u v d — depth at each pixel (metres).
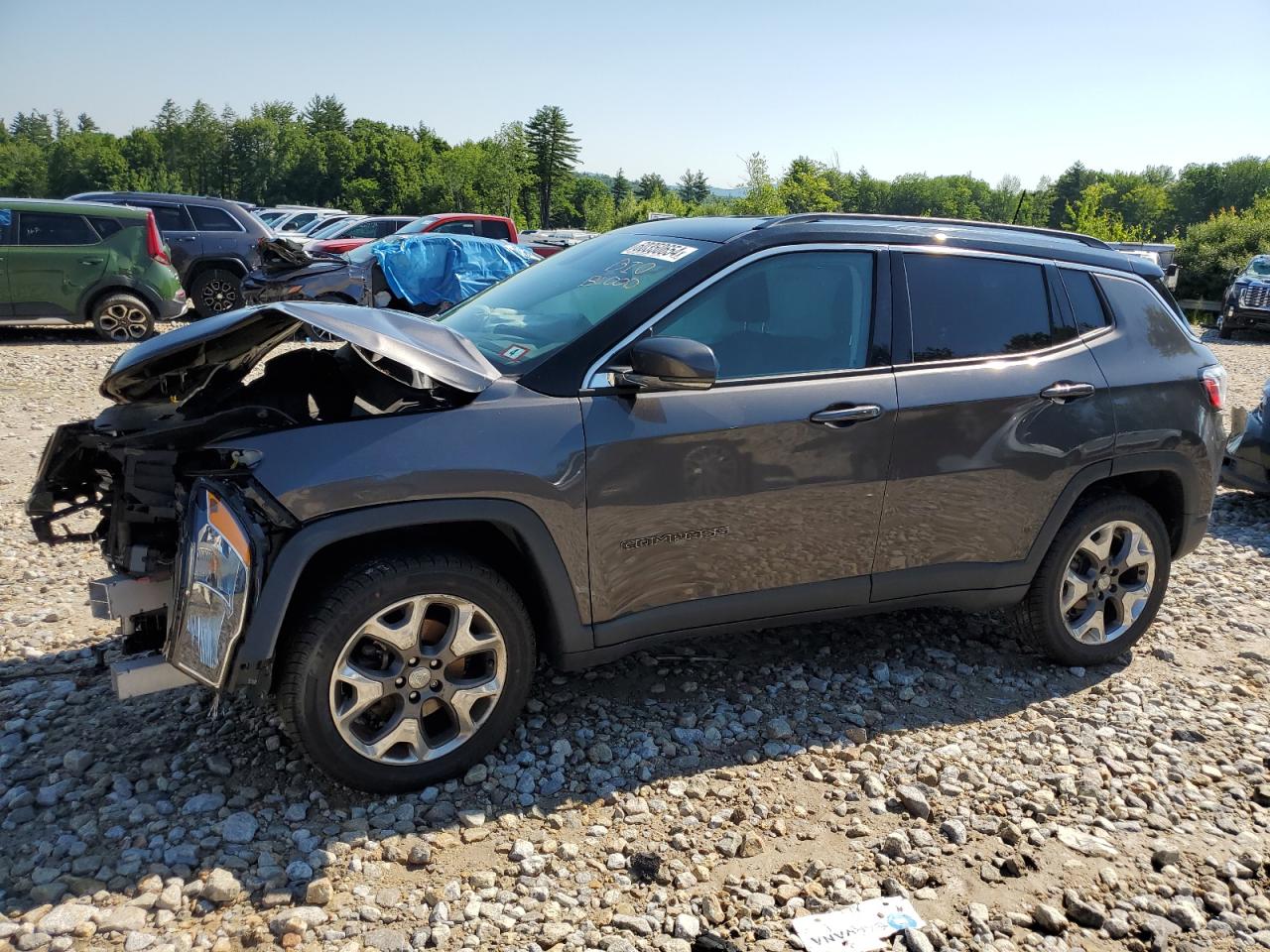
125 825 2.97
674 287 3.51
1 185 170.12
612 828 3.12
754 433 3.49
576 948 2.59
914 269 3.90
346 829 3.01
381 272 12.48
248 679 2.86
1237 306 21.53
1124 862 3.08
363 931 2.61
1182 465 4.35
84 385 10.14
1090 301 4.27
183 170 163.00
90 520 5.82
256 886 2.75
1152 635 4.81
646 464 3.35
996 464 3.92
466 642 3.19
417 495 3.02
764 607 3.70
